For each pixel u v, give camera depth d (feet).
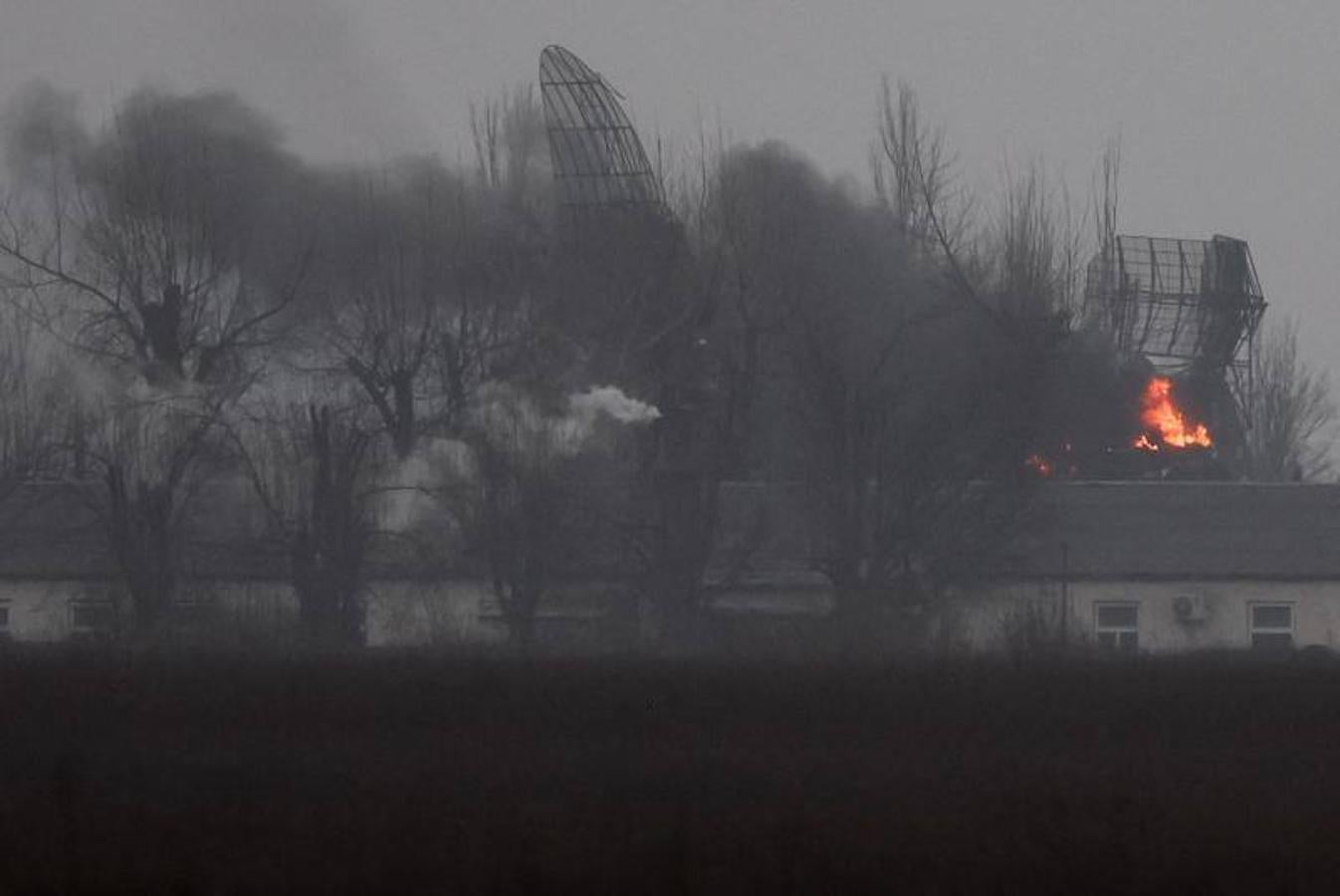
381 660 453.58
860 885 199.52
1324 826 234.38
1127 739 340.59
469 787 266.98
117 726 344.49
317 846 216.95
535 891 196.44
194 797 255.91
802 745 326.03
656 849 212.64
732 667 445.78
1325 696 401.90
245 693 387.96
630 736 337.93
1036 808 246.88
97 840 220.64
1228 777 285.84
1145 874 206.28
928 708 381.60
